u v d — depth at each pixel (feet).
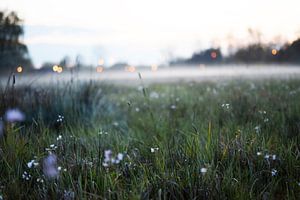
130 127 16.83
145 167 10.30
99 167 10.07
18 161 10.27
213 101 20.16
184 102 20.86
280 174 10.11
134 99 23.18
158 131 14.62
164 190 8.68
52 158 9.92
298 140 11.96
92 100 19.24
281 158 10.50
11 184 9.27
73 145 11.74
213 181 9.09
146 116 18.33
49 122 14.89
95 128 15.01
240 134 12.05
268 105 16.21
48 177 9.39
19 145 11.10
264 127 13.65
